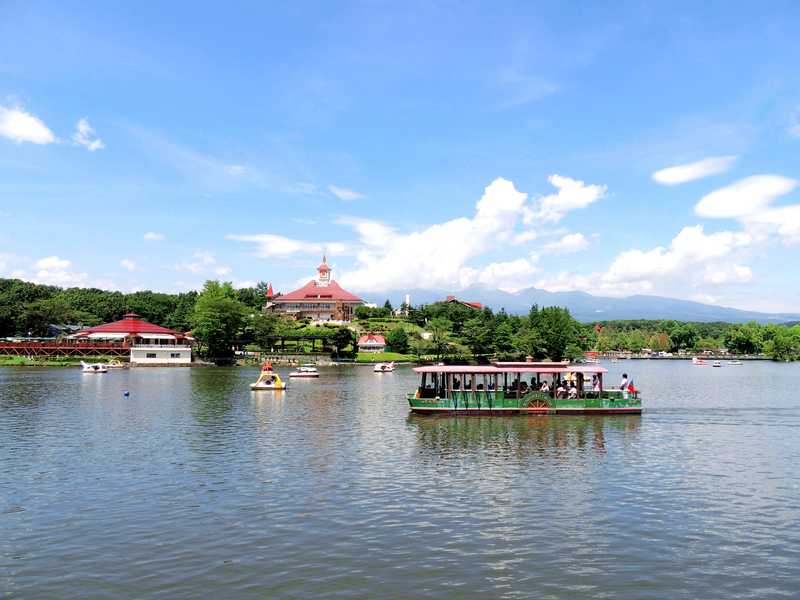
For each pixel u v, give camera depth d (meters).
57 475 39.84
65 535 28.64
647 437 55.00
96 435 54.84
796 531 29.52
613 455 46.91
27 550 26.83
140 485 37.34
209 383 113.50
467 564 25.36
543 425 62.16
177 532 28.98
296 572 24.52
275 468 42.03
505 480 38.97
